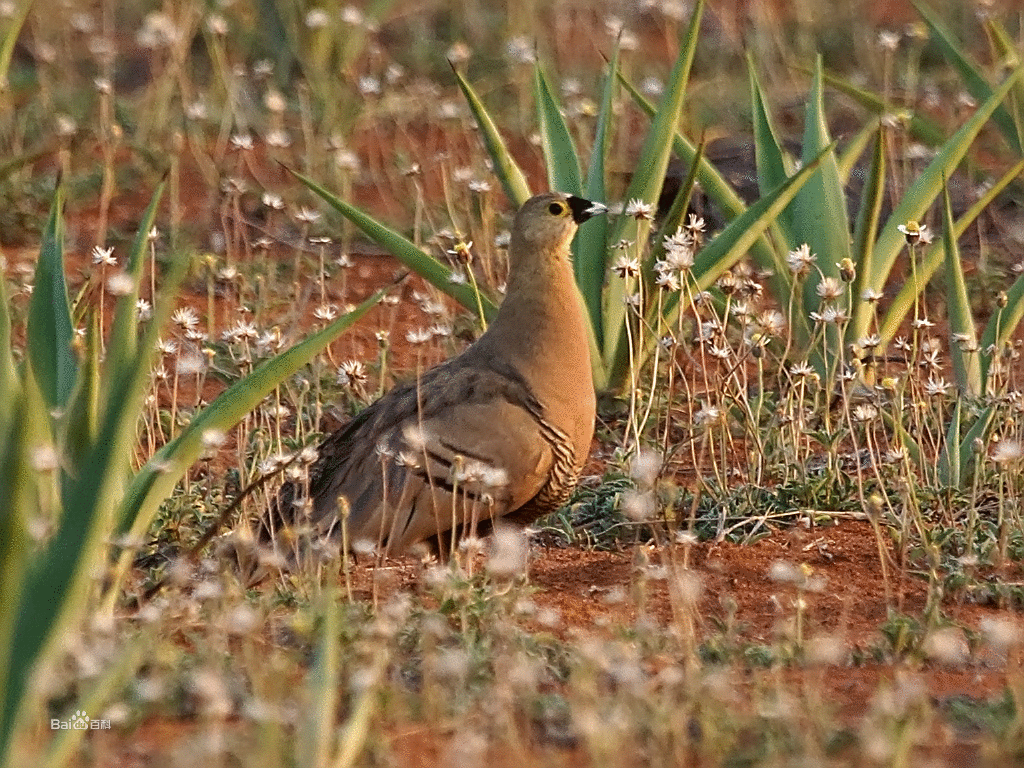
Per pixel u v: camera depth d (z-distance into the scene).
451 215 15.44
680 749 7.13
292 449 11.77
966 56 17.53
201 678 6.97
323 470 10.40
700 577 10.08
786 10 25.50
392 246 13.41
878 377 13.91
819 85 14.30
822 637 8.68
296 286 14.93
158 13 22.02
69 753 6.64
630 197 13.66
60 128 17.36
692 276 13.00
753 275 15.89
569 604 9.62
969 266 16.83
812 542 10.75
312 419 13.17
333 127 19.66
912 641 8.71
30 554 6.85
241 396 9.05
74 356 9.27
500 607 8.74
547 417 10.21
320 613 8.41
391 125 20.62
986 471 11.38
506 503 10.20
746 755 7.12
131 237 17.34
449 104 18.52
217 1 21.58
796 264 11.81
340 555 9.81
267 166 19.27
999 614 9.55
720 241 13.09
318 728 6.27
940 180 14.03
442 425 10.06
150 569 9.99
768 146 14.52
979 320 15.66
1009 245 17.11
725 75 22.17
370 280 16.66
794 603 9.09
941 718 7.77
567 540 11.02
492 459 10.03
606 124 13.79
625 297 12.26
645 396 13.15
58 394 9.26
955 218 17.75
